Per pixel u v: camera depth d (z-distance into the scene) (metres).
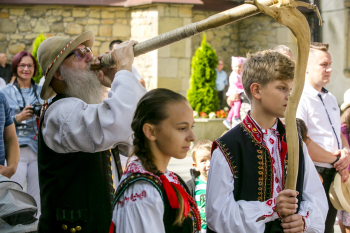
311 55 3.01
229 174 1.81
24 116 3.42
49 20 9.79
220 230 1.76
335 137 3.02
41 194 1.98
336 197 2.85
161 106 1.49
